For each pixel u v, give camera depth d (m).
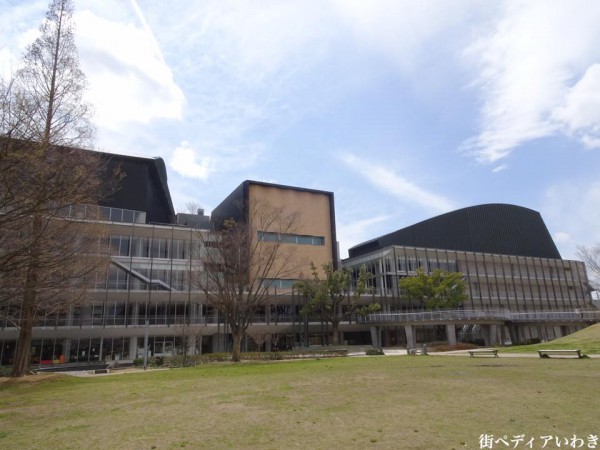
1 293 15.86
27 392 16.58
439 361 24.84
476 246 75.19
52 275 18.73
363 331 60.56
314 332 54.81
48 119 13.59
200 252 46.62
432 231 79.06
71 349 42.69
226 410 10.51
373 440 7.36
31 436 8.47
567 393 11.67
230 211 60.41
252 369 23.88
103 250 26.14
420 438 7.44
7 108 10.45
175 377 20.42
